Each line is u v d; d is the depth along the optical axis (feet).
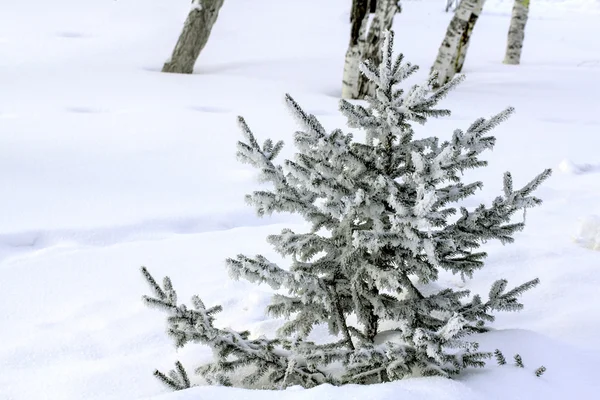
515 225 10.40
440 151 10.17
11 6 55.01
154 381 10.41
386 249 10.20
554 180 22.17
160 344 11.79
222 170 21.83
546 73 44.14
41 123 25.81
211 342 9.54
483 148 9.66
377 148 10.30
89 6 56.18
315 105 31.07
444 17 72.28
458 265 10.33
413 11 75.82
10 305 13.24
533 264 14.90
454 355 8.82
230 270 9.71
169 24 51.03
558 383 8.71
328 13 62.64
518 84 39.55
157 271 14.88
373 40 33.27
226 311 13.14
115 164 21.79
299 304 10.28
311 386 9.59
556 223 18.08
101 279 14.46
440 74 38.75
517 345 9.83
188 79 35.88
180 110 28.89
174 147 23.91
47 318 12.80
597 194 20.53
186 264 15.26
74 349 11.57
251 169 21.94
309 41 51.49
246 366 10.44
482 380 8.56
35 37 44.88
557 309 12.60
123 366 10.87
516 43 49.01
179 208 18.43
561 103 34.88
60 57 39.22
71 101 29.43
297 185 10.41
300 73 39.40
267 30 54.54
